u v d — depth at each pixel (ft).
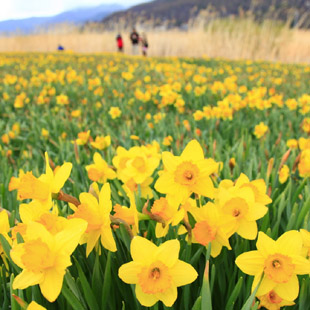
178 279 3.08
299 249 3.18
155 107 16.92
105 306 3.70
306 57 53.98
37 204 3.51
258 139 11.53
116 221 3.57
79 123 13.04
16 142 12.15
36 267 2.74
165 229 3.74
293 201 5.77
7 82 21.29
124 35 77.15
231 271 4.29
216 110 11.95
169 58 49.52
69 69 29.04
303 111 13.17
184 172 3.51
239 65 38.91
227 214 3.45
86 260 4.05
